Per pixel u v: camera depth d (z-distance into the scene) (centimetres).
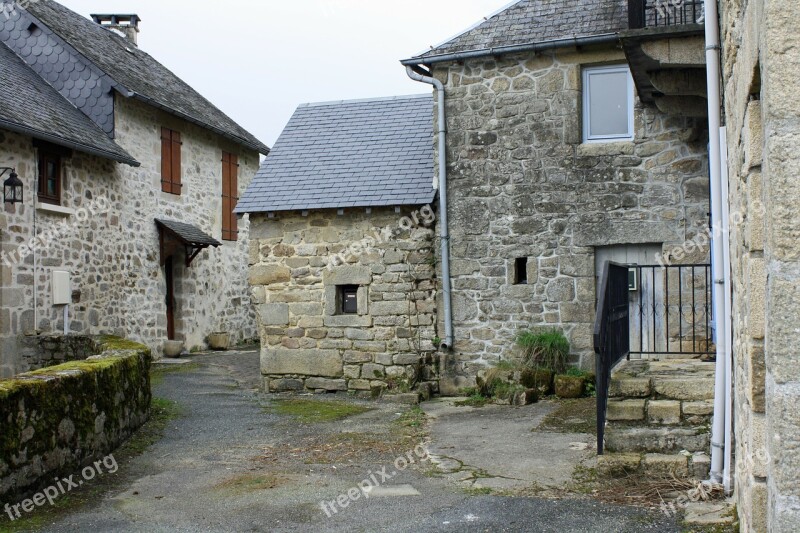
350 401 998
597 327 530
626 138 980
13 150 1089
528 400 916
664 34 729
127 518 497
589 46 963
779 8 256
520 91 1001
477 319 1018
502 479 570
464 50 1000
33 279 1127
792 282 256
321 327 1077
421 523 474
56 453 562
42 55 1355
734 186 433
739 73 373
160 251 1494
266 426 820
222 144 1778
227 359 1465
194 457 674
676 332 932
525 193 999
